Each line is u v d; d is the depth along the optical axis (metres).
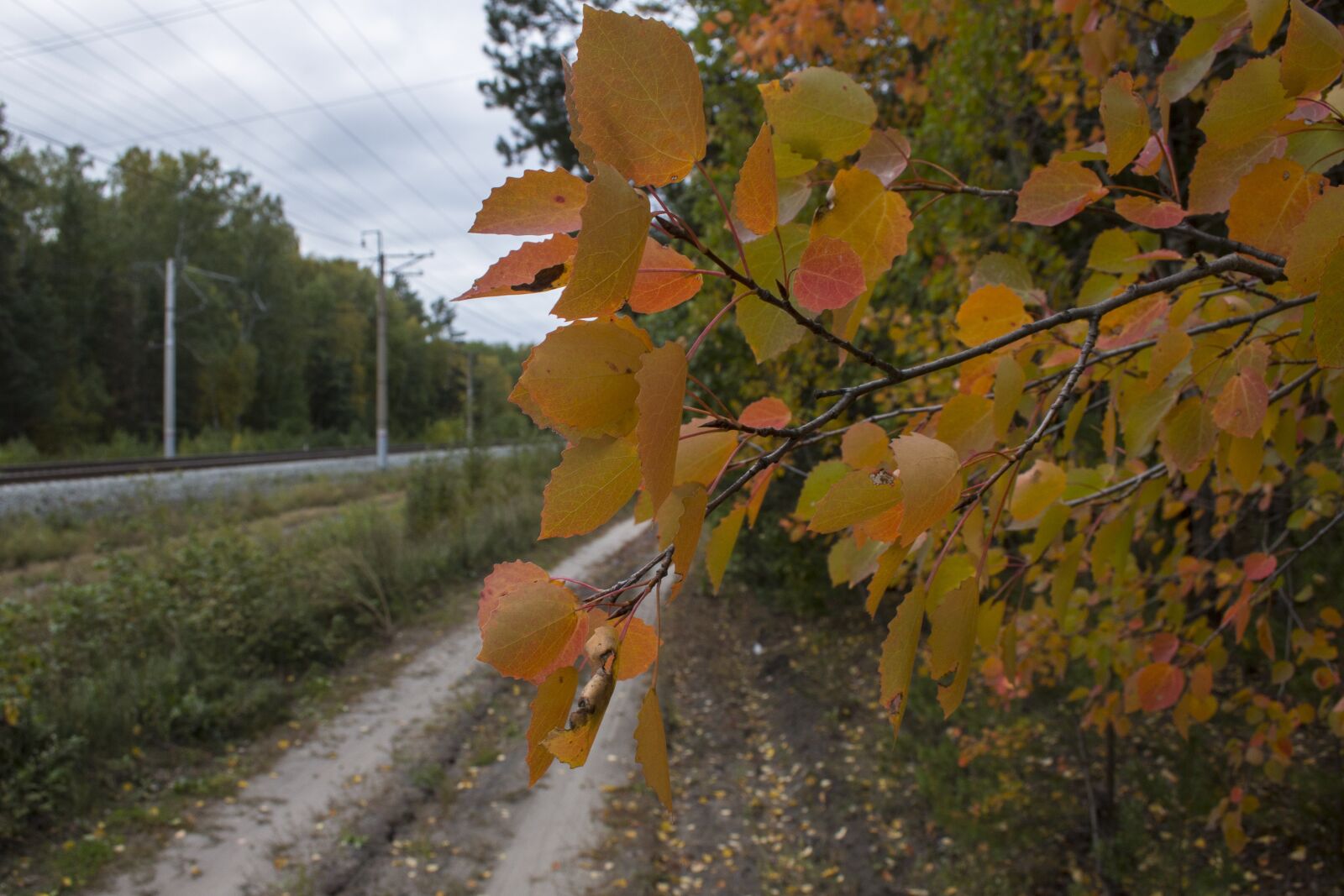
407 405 64.06
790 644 7.71
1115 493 1.25
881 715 5.93
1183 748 4.50
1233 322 0.96
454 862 4.38
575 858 4.44
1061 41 3.25
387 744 5.63
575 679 0.46
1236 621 1.62
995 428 0.78
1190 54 0.88
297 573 7.85
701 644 7.98
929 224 3.90
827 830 4.72
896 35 4.27
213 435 37.06
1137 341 1.06
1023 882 3.91
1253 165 0.76
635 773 5.45
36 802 4.39
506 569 0.51
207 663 6.05
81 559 10.04
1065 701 4.90
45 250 37.31
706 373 6.52
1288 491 2.74
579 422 0.42
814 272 0.53
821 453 4.89
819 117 0.70
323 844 4.43
